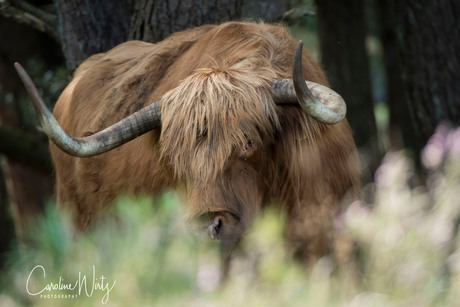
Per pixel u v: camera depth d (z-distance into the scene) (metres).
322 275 11.69
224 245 13.53
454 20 23.64
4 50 33.75
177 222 11.98
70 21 24.12
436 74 23.78
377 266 11.34
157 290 9.45
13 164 34.75
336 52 31.58
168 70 17.67
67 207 21.25
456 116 23.77
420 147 24.69
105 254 10.43
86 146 14.15
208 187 13.77
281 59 15.41
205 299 9.49
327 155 14.98
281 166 14.69
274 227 12.04
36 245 11.63
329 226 14.91
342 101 13.67
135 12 22.55
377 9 36.94
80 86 20.58
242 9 22.39
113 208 18.12
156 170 15.84
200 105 14.00
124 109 18.11
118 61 20.22
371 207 15.21
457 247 11.97
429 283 10.84
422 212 12.63
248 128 13.91
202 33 18.17
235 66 14.81
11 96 33.38
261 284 10.02
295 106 14.40
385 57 35.50
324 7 31.64
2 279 12.58
